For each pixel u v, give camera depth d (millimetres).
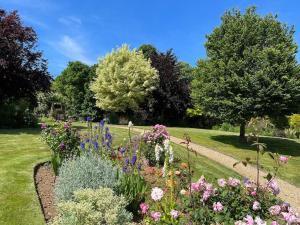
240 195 5250
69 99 43688
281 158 5789
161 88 33375
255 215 5070
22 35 19359
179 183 6980
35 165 9773
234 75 19375
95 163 7332
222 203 5191
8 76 19344
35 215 6344
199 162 12859
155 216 5082
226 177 11195
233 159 15789
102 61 35344
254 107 18844
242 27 20516
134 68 33406
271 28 20688
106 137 8891
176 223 5113
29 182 8156
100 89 33812
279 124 29344
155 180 8281
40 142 13984
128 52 34719
